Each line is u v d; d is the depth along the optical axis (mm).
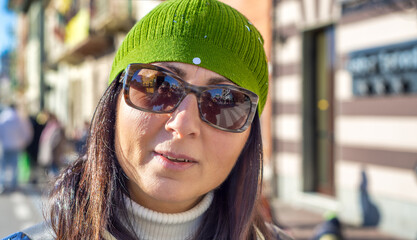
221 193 1109
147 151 844
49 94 22828
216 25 898
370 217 4949
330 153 5891
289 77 6336
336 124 5559
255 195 1082
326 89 5945
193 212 986
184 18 882
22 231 919
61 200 933
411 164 4418
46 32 22625
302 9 6004
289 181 6355
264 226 1228
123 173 940
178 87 848
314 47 6113
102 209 889
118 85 944
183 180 844
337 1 5297
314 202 5824
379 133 4809
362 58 4965
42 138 8711
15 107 7742
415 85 4352
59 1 16109
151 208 947
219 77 893
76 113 16500
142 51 894
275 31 6516
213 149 885
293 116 6277
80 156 1043
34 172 8688
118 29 10781
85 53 13992
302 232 4695
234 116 902
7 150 7438
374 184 4891
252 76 981
